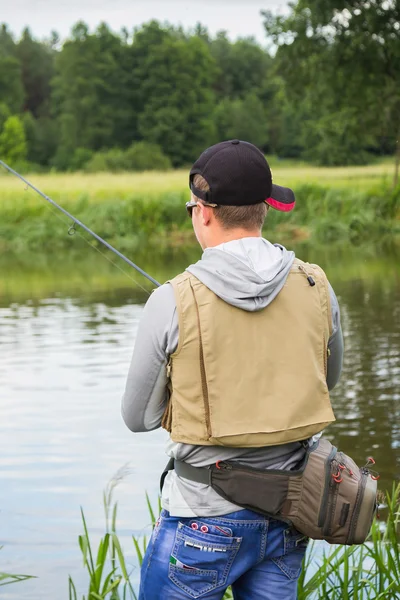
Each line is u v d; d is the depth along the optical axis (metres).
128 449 5.97
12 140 99.62
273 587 2.29
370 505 2.19
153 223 25.72
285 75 31.64
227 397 2.16
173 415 2.21
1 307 12.81
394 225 26.06
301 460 2.24
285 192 2.36
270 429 2.15
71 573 4.07
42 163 112.88
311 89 32.06
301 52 30.69
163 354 2.20
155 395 2.25
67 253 22.89
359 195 27.22
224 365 2.16
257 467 2.20
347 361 8.46
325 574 3.35
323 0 29.55
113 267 18.55
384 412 6.68
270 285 2.19
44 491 5.17
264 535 2.22
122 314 11.77
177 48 107.50
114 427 6.48
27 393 7.52
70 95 110.19
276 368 2.18
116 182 36.16
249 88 131.25
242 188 2.25
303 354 2.21
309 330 2.24
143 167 74.81
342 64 30.88
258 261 2.22
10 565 4.16
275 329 2.20
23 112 134.62
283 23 30.94
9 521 4.70
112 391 7.53
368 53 30.31
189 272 2.23
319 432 2.25
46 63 143.88
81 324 11.01
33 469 5.58
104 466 5.61
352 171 43.28
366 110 31.92
